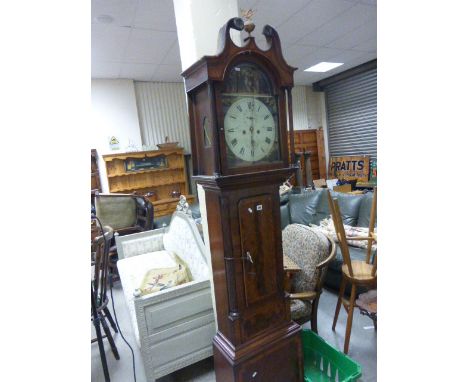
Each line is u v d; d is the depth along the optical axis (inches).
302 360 54.6
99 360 77.5
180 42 63.3
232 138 43.0
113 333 89.7
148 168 193.9
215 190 44.9
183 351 65.8
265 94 45.6
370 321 84.7
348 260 66.5
